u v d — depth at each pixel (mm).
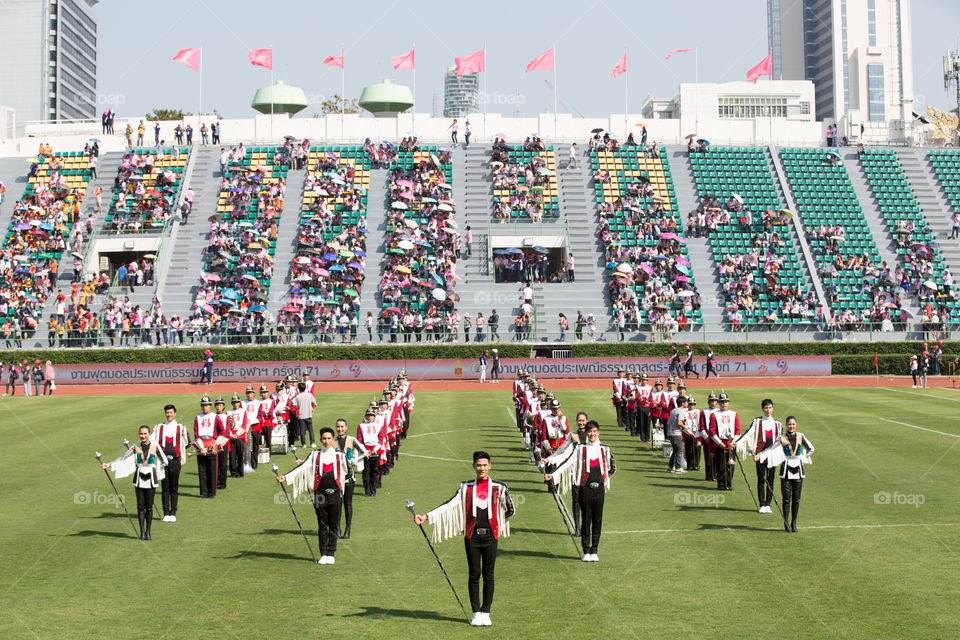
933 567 15711
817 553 16672
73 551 17188
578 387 52469
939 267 68375
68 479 24875
